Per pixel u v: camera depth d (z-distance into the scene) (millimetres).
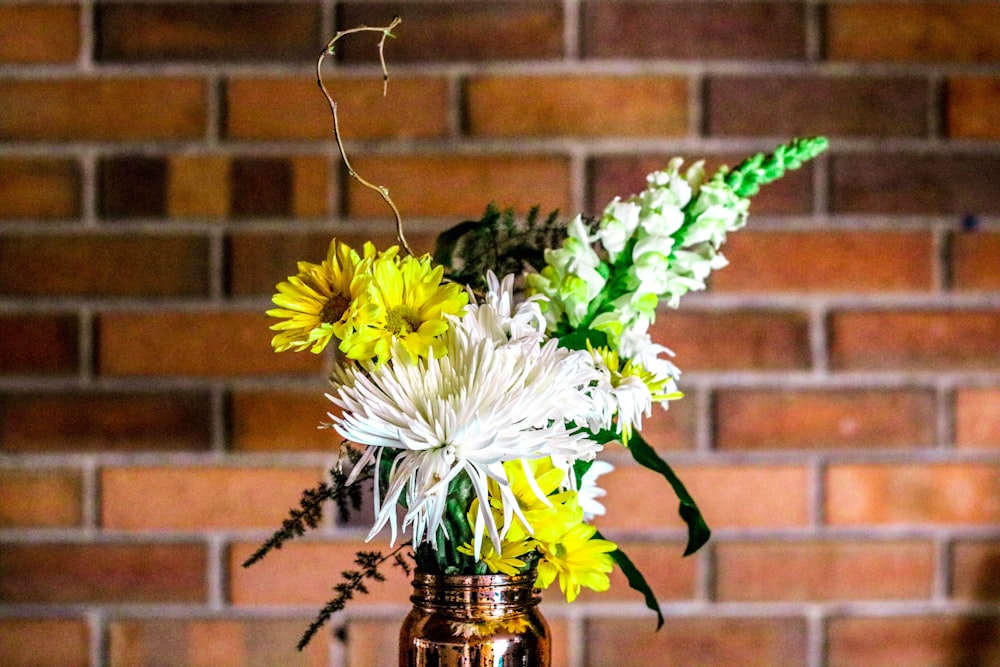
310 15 1897
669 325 1908
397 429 1570
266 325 1900
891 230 1908
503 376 1569
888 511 1907
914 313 1909
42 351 1897
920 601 1906
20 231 1897
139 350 1899
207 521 1897
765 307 1908
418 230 1901
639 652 1902
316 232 1901
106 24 1896
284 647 1896
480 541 1570
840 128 1907
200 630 1896
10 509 1895
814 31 1905
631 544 1902
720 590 1904
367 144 1900
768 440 1907
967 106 1908
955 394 1908
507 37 1900
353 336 1577
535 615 1640
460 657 1606
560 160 1901
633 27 1901
